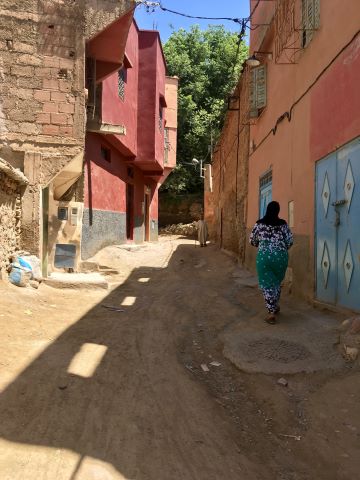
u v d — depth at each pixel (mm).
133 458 3027
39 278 8742
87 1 9664
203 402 4023
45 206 9859
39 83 9445
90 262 11398
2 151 9289
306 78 7273
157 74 18328
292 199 8008
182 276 11938
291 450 3336
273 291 6082
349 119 5477
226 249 17891
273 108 9703
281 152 8875
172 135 24141
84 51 9648
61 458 2928
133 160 17453
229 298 8461
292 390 4238
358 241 5242
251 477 2959
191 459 3100
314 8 6773
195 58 36062
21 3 9383
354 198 5344
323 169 6441
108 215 15000
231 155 16734
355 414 3678
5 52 9320
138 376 4520
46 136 9445
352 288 5418
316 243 6715
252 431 3605
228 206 17609
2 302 6512
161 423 3572
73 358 4852
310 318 5996
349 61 5488
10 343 5059
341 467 3088
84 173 12312
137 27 17578
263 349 5082
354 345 4652
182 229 32375
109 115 13891
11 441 3076
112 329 6227
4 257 7816
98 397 3936
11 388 3891
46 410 3596
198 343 5770
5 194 7863
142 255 15336
